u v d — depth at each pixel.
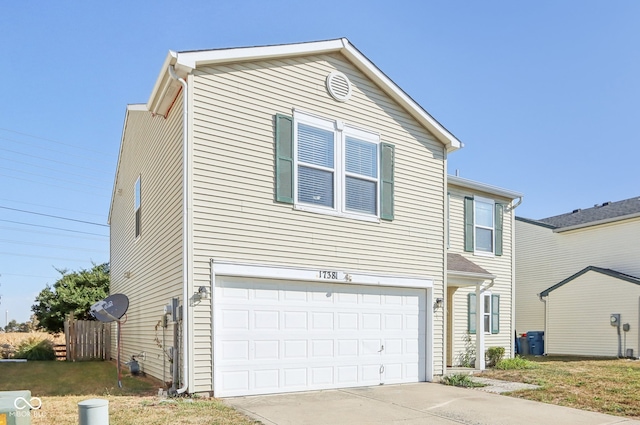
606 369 12.86
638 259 18.84
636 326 17.55
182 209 7.71
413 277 10.42
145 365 10.72
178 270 7.83
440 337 10.77
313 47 9.23
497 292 15.87
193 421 5.84
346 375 9.21
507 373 11.83
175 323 7.73
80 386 8.90
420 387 9.52
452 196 15.11
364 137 10.02
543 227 22.61
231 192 8.03
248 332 8.02
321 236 9.06
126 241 14.32
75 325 15.88
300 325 8.68
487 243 15.92
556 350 20.27
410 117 10.94
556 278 21.81
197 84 7.90
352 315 9.46
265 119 8.60
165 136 9.32
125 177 14.91
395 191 10.40
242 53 8.26
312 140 9.22
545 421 6.61
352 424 6.13
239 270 7.94
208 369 7.50
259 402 7.41
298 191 8.88
